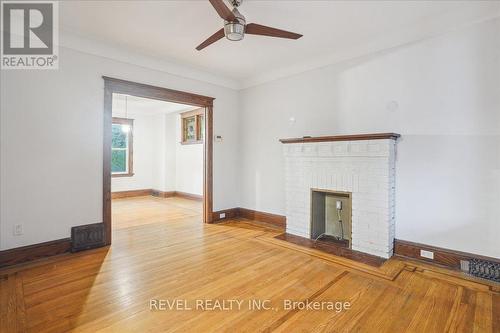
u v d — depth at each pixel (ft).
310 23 9.84
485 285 8.14
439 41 9.63
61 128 10.63
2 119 9.40
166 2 8.54
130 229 14.35
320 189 12.31
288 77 14.60
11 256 9.48
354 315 6.64
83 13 9.20
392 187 10.49
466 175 9.14
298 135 14.19
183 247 11.54
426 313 6.73
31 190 9.98
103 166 11.68
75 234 10.84
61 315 6.56
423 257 9.95
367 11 9.05
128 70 12.49
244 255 10.62
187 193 24.89
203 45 9.21
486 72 8.75
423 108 10.01
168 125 25.84
